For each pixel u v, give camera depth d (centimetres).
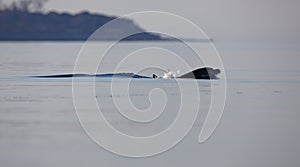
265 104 6347
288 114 5866
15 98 6506
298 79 8431
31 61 11325
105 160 4272
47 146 4572
